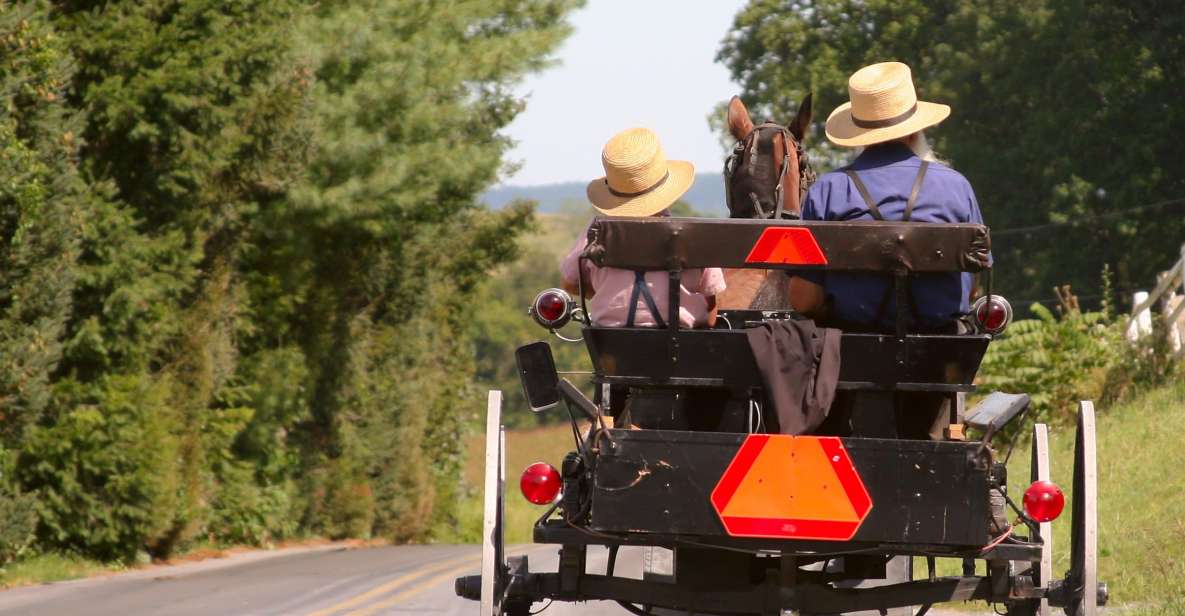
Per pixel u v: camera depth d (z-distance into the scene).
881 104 25.84
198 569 75.00
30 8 62.12
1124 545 49.94
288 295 105.44
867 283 24.72
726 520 23.38
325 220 94.88
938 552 23.72
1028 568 27.27
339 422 121.69
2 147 59.91
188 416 83.38
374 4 97.75
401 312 134.38
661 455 23.47
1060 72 191.38
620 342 24.48
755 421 25.25
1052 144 191.38
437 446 159.25
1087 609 24.91
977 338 23.66
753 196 33.41
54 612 48.25
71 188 65.62
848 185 25.73
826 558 28.28
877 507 23.30
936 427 25.30
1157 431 69.94
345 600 49.75
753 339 23.92
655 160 28.52
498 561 25.53
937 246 23.66
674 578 29.38
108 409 71.50
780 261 23.89
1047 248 198.62
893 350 23.92
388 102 96.50
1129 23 192.00
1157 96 187.88
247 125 79.69
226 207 82.19
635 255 24.08
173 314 80.06
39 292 64.06
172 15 73.19
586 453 24.36
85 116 66.56
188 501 81.75
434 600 49.50
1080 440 25.94
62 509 70.06
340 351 120.56
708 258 23.98
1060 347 89.19
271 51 76.62
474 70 109.81
